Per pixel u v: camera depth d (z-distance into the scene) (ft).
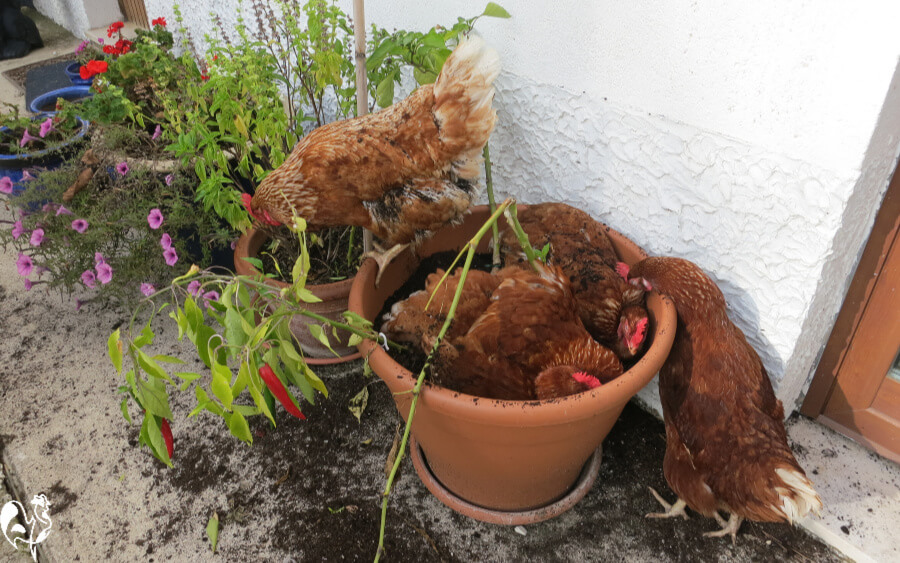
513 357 5.65
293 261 8.61
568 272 6.70
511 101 7.82
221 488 7.10
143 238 8.79
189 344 9.16
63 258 9.00
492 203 7.57
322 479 7.17
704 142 6.02
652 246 7.06
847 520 6.33
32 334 9.38
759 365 6.07
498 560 6.31
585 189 7.51
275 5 10.87
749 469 5.53
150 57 10.36
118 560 6.40
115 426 7.89
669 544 6.41
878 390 6.71
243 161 7.84
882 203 5.87
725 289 6.54
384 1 8.95
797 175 5.45
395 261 7.30
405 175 6.32
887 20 4.50
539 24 7.01
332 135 6.40
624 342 6.14
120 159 8.68
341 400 8.14
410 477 7.17
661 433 7.61
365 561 6.33
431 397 5.07
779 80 5.25
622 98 6.56
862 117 4.88
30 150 10.22
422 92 6.30
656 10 5.84
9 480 7.38
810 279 5.76
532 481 6.11
